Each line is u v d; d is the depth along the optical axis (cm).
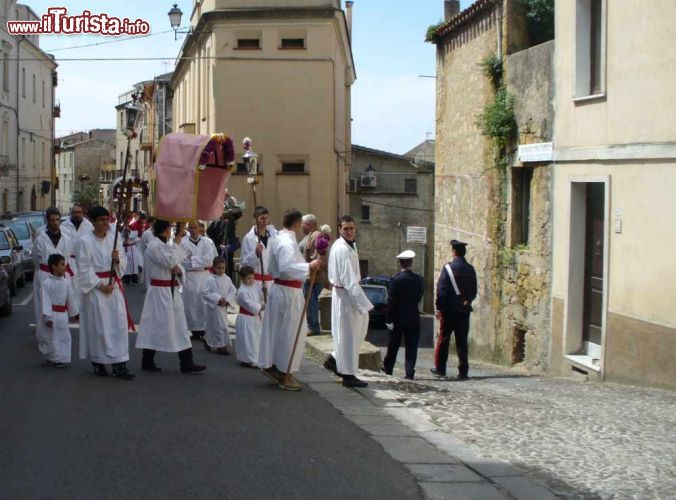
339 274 985
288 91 2991
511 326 1603
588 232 1338
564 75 1359
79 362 1136
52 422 781
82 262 988
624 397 1030
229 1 2978
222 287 1298
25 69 5425
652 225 1109
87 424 777
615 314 1194
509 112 1588
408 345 1272
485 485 633
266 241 1309
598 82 1280
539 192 1465
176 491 599
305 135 2992
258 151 2984
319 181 3003
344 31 3300
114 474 632
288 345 969
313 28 2972
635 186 1150
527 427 830
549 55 1420
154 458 675
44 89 6062
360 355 1218
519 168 1593
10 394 904
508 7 1619
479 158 1788
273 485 618
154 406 859
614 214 1200
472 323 1836
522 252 1551
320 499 591
